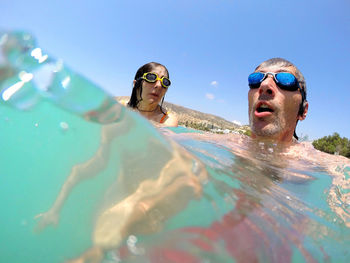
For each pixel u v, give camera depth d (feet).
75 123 0.47
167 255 0.38
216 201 0.58
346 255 0.63
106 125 0.51
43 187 0.40
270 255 0.49
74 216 0.39
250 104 2.10
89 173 0.44
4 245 0.35
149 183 0.49
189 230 0.43
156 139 0.59
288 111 1.94
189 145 1.57
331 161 1.87
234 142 2.16
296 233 0.65
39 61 0.45
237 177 0.97
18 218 0.37
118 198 0.44
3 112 0.42
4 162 0.40
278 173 1.35
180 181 0.54
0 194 0.38
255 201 0.74
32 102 0.44
